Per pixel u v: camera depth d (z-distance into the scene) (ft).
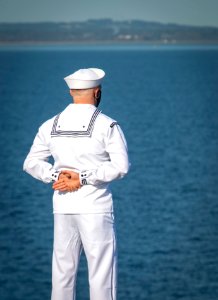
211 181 236.22
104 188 26.09
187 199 209.56
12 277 137.39
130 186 228.02
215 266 141.69
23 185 229.25
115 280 26.17
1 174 250.78
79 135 26.02
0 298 125.18
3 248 158.51
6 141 336.70
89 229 25.67
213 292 125.80
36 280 135.23
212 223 180.14
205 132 356.18
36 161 26.86
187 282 131.44
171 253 152.46
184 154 289.12
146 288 127.54
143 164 266.77
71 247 26.30
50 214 189.37
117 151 25.86
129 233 170.91
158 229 174.29
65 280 26.43
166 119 410.31
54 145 26.35
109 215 26.07
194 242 161.58
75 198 25.85
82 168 26.03
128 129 363.56
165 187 226.79
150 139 329.31
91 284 25.89
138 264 144.15
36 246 158.81
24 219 184.24
